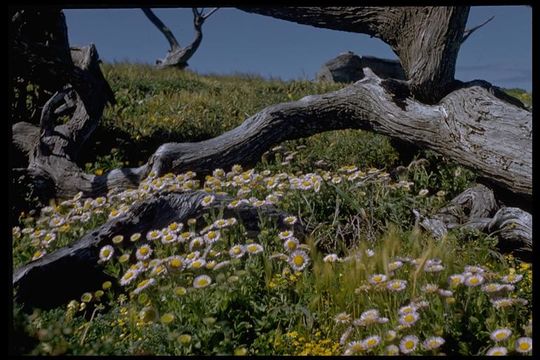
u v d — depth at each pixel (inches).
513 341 52.7
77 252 73.0
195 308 57.5
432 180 109.9
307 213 89.3
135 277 65.7
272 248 74.1
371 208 89.6
